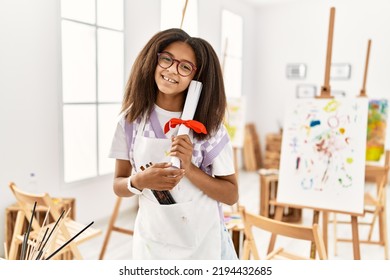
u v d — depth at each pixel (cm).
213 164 129
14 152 274
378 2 558
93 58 340
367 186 550
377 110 405
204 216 129
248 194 499
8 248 266
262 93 666
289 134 270
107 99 359
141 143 129
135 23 349
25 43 272
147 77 127
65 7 309
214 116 126
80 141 339
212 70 126
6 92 264
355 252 233
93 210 350
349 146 249
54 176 307
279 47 644
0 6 253
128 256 291
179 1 387
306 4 613
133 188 122
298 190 254
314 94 623
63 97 319
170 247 132
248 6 622
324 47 606
